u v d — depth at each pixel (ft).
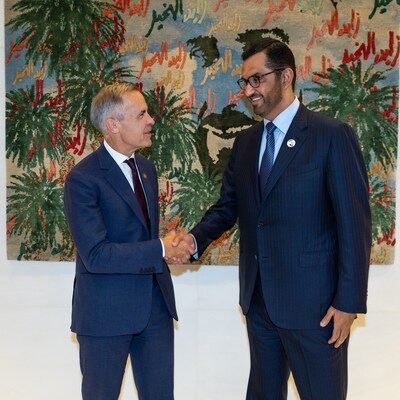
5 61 7.59
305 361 5.56
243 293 6.04
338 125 5.30
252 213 5.75
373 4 7.46
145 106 5.68
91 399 5.66
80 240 5.33
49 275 8.04
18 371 8.16
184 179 7.71
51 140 7.64
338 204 5.16
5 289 8.05
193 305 8.05
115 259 5.30
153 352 5.95
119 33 7.54
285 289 5.47
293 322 5.45
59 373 8.16
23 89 7.61
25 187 7.71
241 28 7.52
